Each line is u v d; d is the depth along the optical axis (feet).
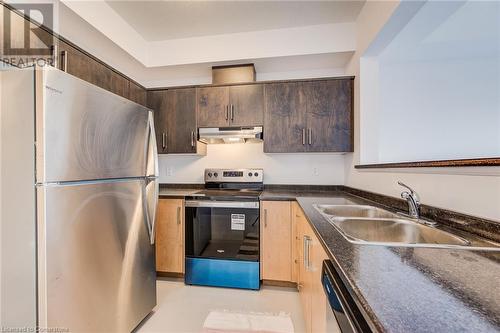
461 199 3.22
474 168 2.61
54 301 3.28
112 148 4.33
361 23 6.50
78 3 5.35
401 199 4.56
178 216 7.39
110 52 7.00
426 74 7.64
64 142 3.40
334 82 7.49
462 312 1.45
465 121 7.55
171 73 8.71
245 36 7.55
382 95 7.73
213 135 7.97
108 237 4.25
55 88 3.26
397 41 6.20
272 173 8.86
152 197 5.49
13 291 3.22
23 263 3.18
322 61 7.79
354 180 7.30
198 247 7.27
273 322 5.48
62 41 5.22
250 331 5.19
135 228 4.99
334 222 3.83
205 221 7.27
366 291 1.68
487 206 2.81
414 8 4.56
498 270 2.05
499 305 1.53
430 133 7.61
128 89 7.47
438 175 3.69
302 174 8.70
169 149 8.30
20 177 3.16
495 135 7.47
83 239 3.74
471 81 7.55
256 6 6.30
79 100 3.63
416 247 2.60
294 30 7.30
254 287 6.98
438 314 1.42
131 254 4.89
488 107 7.51
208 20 6.91
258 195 7.22
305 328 5.26
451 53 7.23
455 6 4.62
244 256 7.09
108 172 4.23
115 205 4.42
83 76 5.80
